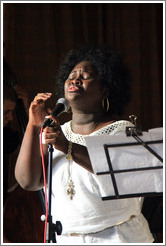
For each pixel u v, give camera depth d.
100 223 6.91
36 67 14.27
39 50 14.34
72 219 6.99
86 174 7.00
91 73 7.62
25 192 11.16
